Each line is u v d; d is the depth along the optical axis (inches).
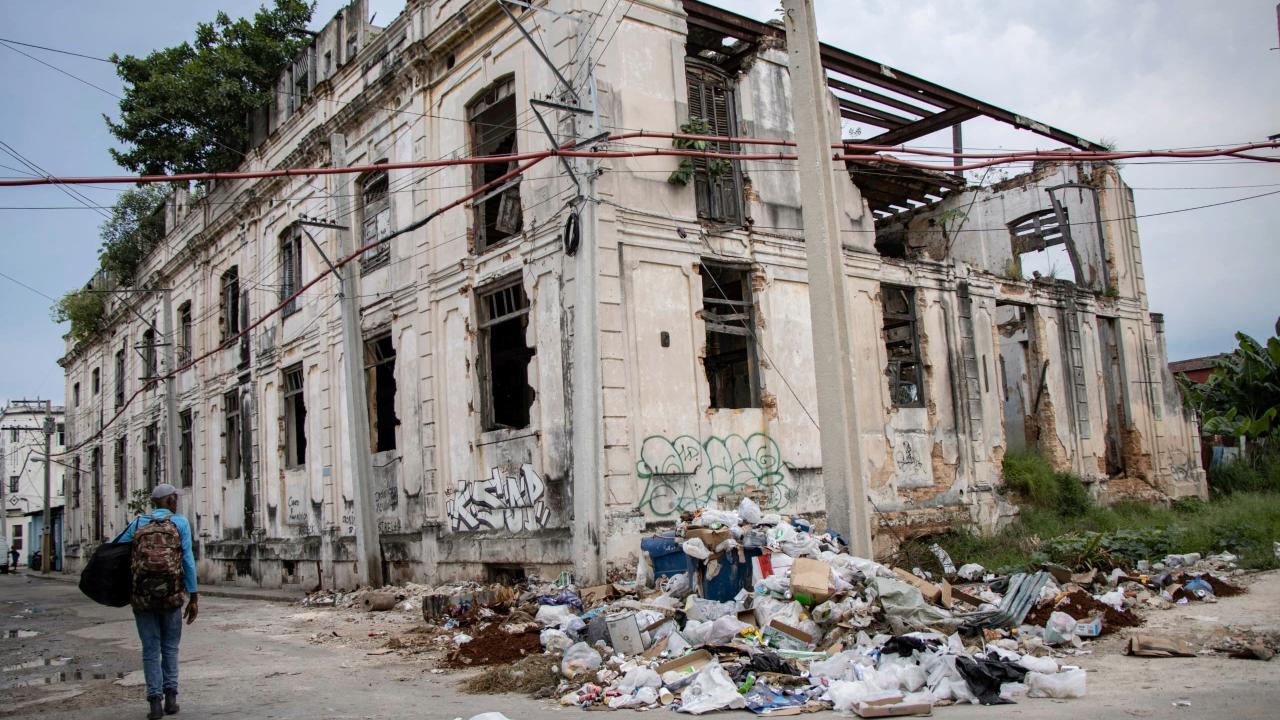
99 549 255.9
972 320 695.1
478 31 558.9
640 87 497.7
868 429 596.7
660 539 380.5
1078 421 765.9
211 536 930.7
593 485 444.5
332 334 705.0
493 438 523.5
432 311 580.7
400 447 610.9
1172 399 873.5
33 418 2337.6
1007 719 202.8
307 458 743.1
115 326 1334.9
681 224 506.9
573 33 482.3
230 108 1040.2
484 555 518.6
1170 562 468.4
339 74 709.9
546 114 497.7
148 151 1051.3
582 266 461.4
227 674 333.1
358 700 271.3
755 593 314.8
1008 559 533.3
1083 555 462.6
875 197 805.9
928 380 651.5
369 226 673.6
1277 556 470.0
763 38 578.2
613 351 458.9
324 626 480.4
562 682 275.1
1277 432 965.8
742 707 232.7
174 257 1039.6
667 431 478.9
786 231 568.4
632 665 279.6
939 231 839.7
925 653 252.5
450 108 582.9
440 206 585.0
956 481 649.6
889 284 641.0
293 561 767.1
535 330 495.5
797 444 543.2
